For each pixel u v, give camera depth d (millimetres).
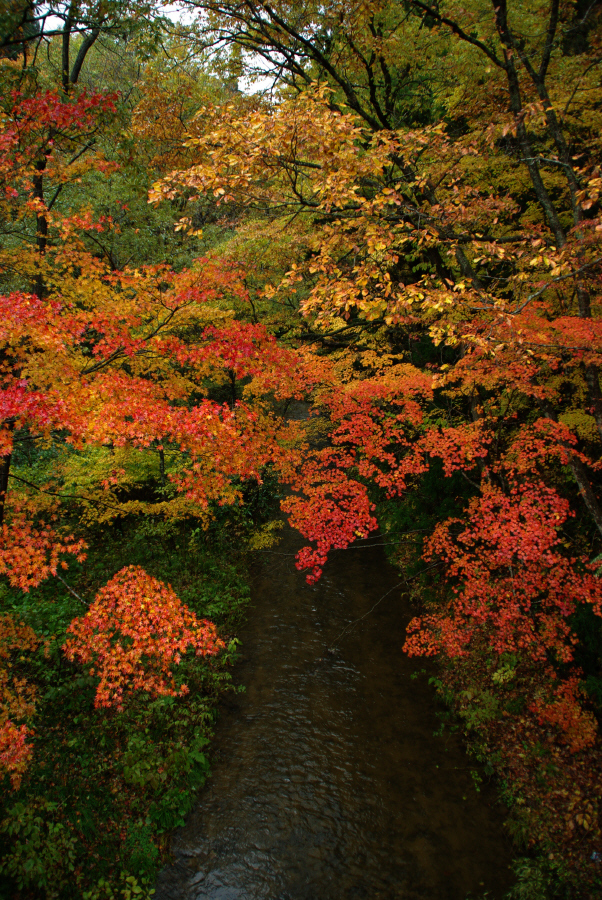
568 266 5566
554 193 9945
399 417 8328
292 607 11500
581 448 8555
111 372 6043
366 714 8570
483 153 8539
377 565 13281
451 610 9734
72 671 7934
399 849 6410
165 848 6340
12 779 4383
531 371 6699
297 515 7789
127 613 5246
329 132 5883
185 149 10812
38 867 5246
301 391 8906
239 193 8852
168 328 7414
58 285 6629
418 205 9164
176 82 10586
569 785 6699
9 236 10078
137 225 15172
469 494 10852
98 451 10891
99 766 6871
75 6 6973
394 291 6910
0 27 5992
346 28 9859
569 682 7258
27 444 12367
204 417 5367
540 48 9047
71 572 10391
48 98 5922
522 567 7461
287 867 6211
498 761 7414
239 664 9734
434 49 11062
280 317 12711
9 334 4801
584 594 6355
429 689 9125
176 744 7504
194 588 11234
